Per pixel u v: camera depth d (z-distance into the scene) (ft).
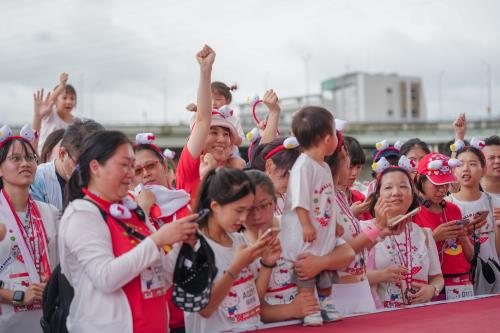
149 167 14.65
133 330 10.77
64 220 11.05
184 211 14.12
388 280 15.74
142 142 14.88
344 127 14.69
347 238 14.67
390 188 16.03
